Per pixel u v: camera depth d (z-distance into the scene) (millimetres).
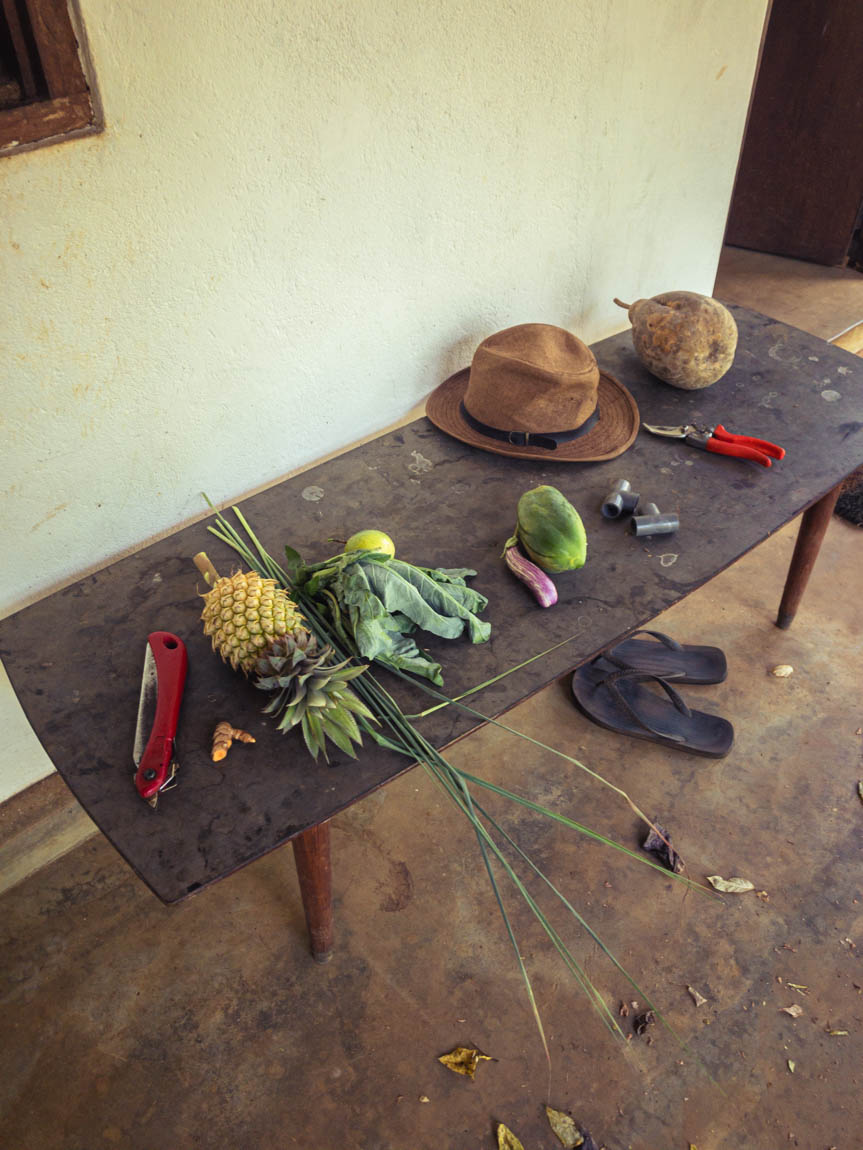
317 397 1962
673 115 2232
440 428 1987
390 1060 1700
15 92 1304
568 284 2328
